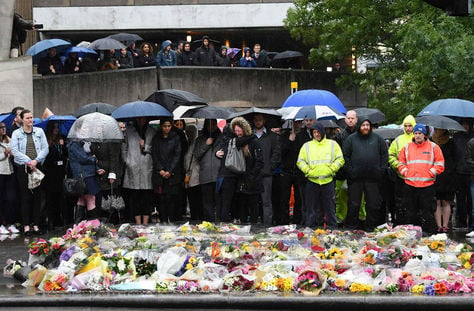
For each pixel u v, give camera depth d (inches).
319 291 477.7
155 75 1478.8
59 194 876.0
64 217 876.6
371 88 1540.4
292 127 876.6
